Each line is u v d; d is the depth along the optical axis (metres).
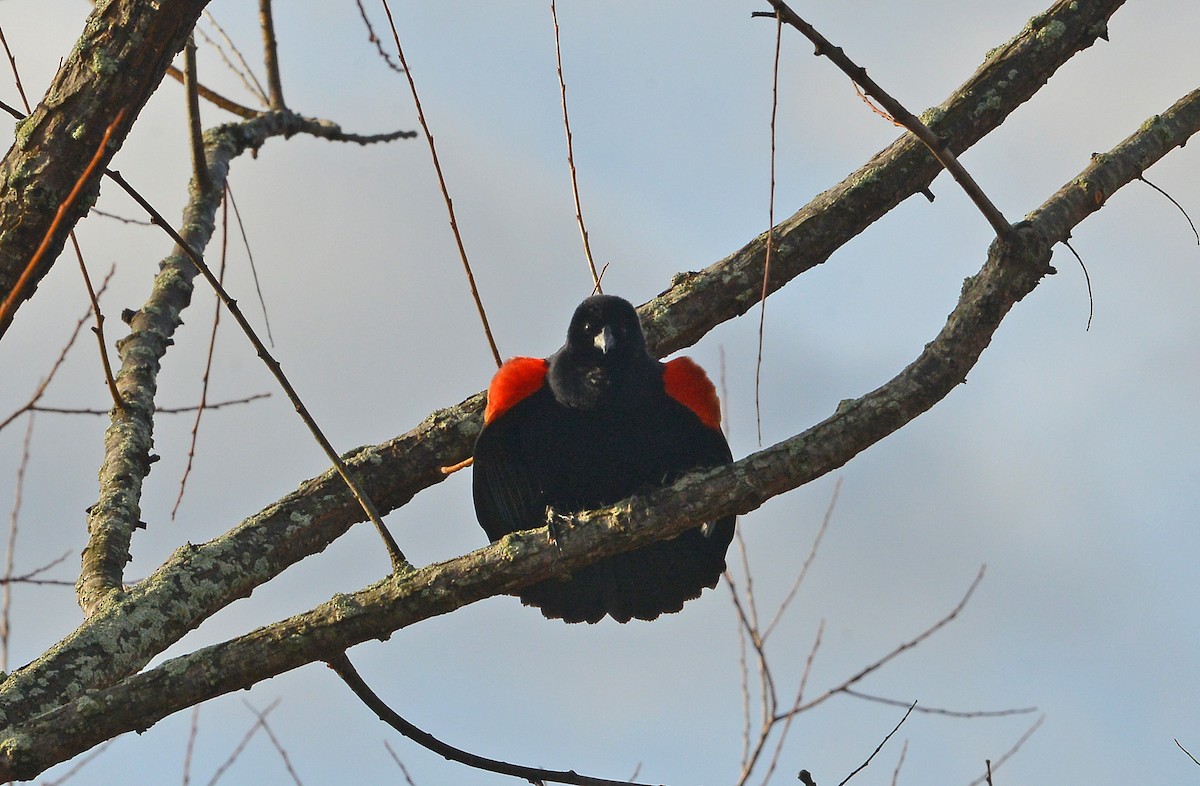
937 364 9.37
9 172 8.48
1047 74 12.59
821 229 12.91
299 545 11.70
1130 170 10.52
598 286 11.62
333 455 8.84
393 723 9.60
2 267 8.48
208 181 14.67
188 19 8.52
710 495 9.05
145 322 12.98
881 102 8.91
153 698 8.40
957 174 9.23
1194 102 10.98
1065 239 10.01
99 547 10.95
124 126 8.51
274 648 8.62
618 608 12.48
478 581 8.85
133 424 11.93
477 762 9.67
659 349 12.90
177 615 10.55
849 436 9.12
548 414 12.06
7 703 9.23
